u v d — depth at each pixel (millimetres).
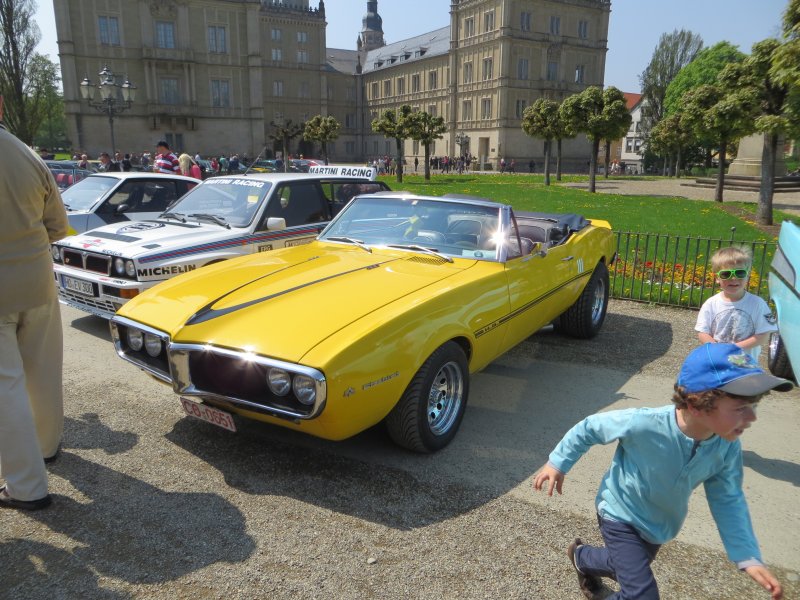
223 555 2840
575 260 5773
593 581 2627
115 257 5617
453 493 3424
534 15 62344
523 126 35312
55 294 3283
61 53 53062
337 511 3213
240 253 6332
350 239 5027
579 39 65938
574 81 66938
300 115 77062
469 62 66625
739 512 2117
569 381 5223
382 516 3182
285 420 3191
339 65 87688
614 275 8898
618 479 2238
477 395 4875
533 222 6531
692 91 20844
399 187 32094
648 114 70500
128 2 54938
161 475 3516
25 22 48938
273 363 3113
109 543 2898
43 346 3320
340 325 3330
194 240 6043
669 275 9320
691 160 60812
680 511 2172
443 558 2875
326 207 7418
